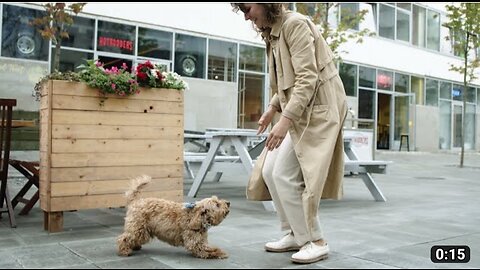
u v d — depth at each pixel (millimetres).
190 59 12742
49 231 3598
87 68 3787
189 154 6594
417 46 19797
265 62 14258
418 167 12344
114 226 3873
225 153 7918
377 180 8891
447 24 13633
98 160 3734
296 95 2689
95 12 11070
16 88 9867
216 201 2850
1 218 4223
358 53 17250
